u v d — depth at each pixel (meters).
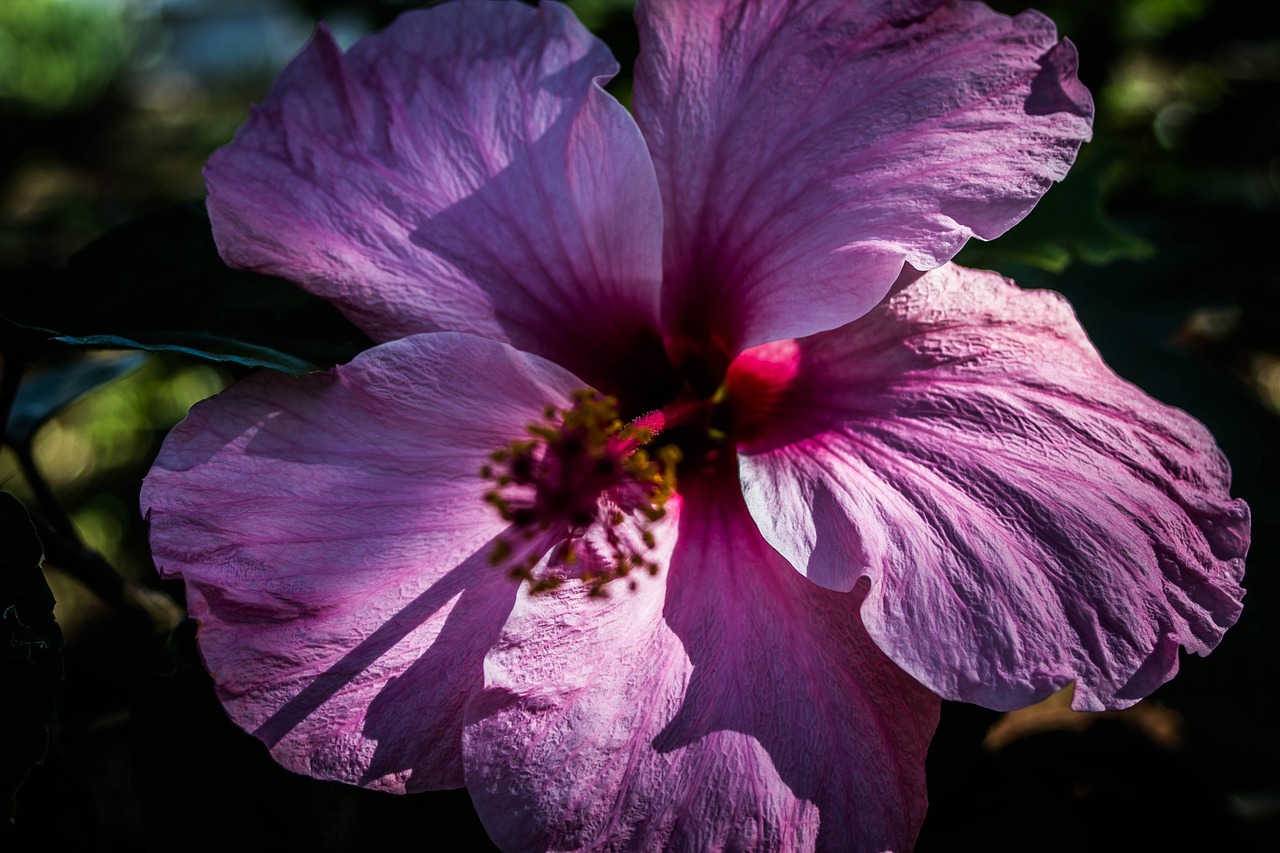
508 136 0.35
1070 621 0.32
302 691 0.32
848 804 0.32
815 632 0.33
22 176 1.16
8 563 0.33
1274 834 0.41
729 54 0.34
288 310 0.36
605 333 0.35
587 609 0.33
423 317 0.34
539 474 0.33
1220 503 0.33
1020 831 0.39
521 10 0.35
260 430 0.33
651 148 0.35
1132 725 0.41
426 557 0.33
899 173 0.33
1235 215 0.52
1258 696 0.38
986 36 0.34
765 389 0.35
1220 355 0.59
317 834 0.35
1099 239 0.39
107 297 0.36
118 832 0.40
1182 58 0.67
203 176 0.34
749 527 0.34
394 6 0.58
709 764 0.32
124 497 0.81
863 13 0.34
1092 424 0.33
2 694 0.32
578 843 0.32
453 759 0.33
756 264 0.34
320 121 0.34
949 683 0.32
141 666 0.38
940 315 0.34
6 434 0.37
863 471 0.33
